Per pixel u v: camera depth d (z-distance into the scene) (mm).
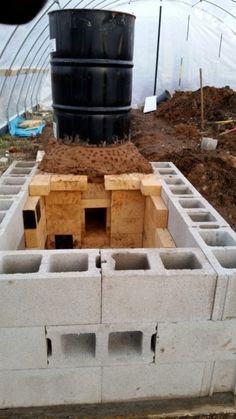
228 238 2646
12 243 3016
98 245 4566
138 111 12602
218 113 9109
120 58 4008
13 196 3469
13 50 6926
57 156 4324
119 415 2367
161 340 2285
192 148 6078
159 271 2162
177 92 11062
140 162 4395
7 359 2242
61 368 2297
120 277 2100
